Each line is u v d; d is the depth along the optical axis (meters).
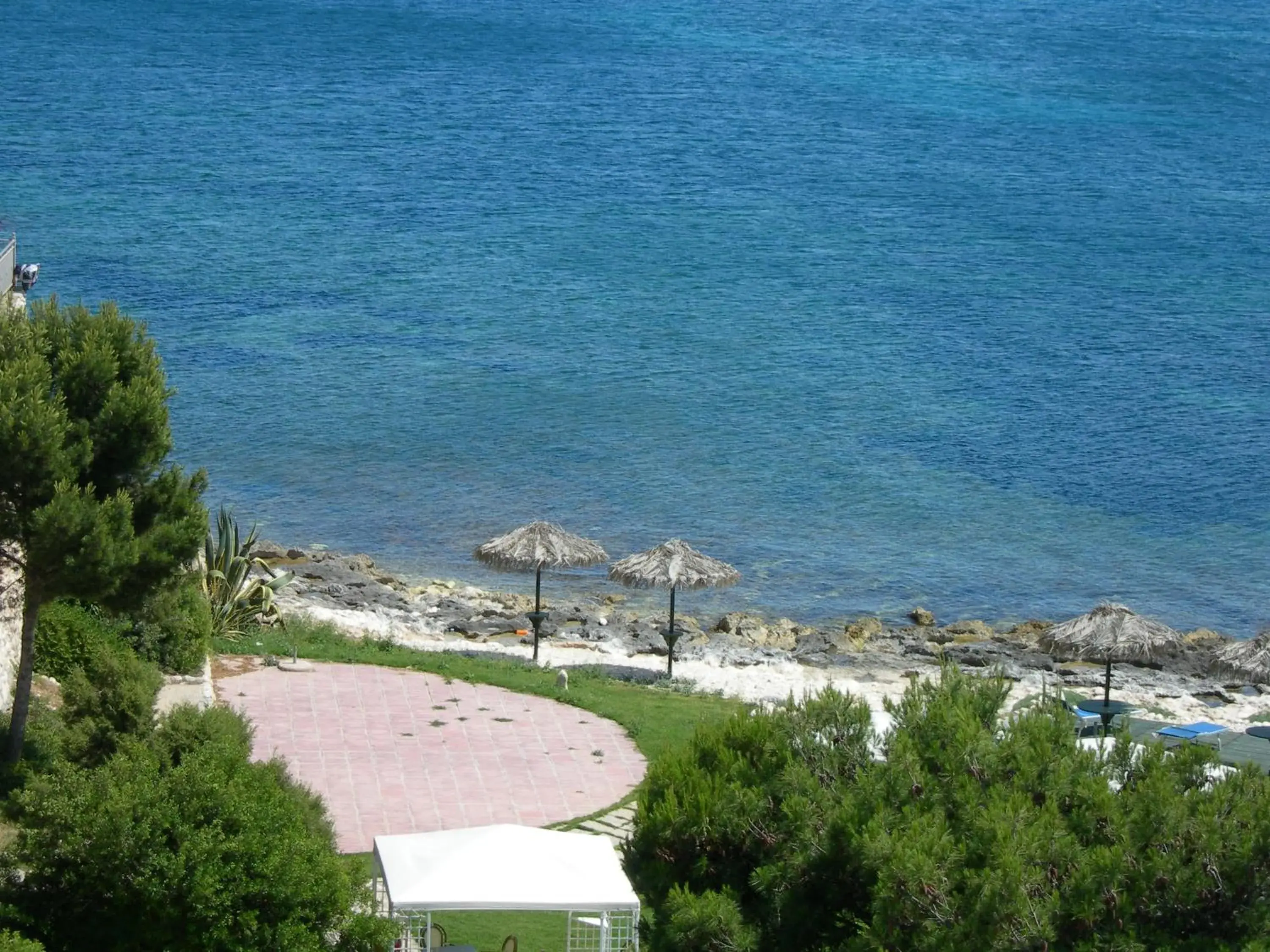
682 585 39.78
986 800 15.38
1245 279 102.12
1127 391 75.94
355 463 62.19
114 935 16.16
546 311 88.31
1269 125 163.50
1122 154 147.12
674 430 68.06
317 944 16.45
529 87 174.38
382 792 27.33
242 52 189.38
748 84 182.38
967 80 189.88
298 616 41.62
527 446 65.06
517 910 19.11
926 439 67.88
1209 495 62.09
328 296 89.12
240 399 69.50
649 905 16.95
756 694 39.50
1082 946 13.54
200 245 99.25
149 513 22.72
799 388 75.25
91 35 195.50
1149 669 45.12
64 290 86.31
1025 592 52.25
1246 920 13.61
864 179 133.88
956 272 101.75
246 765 18.23
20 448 20.98
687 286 95.56
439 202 117.75
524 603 48.19
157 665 29.80
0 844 19.03
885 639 46.91
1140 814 14.78
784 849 16.00
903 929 14.22
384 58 191.00
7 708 25.36
